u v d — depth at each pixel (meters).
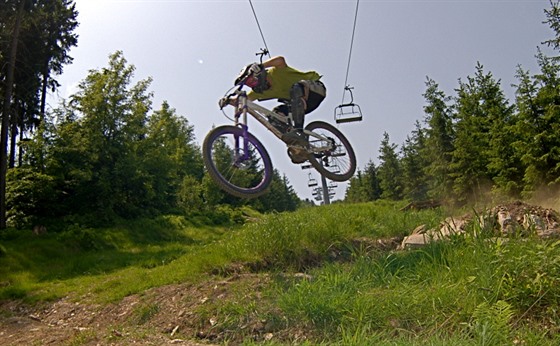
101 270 13.18
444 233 8.71
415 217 11.30
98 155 25.70
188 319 6.34
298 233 9.00
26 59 23.86
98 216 24.08
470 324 4.58
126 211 26.70
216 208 39.34
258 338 5.45
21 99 25.14
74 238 18.97
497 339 4.07
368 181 58.78
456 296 5.27
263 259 8.51
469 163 24.48
